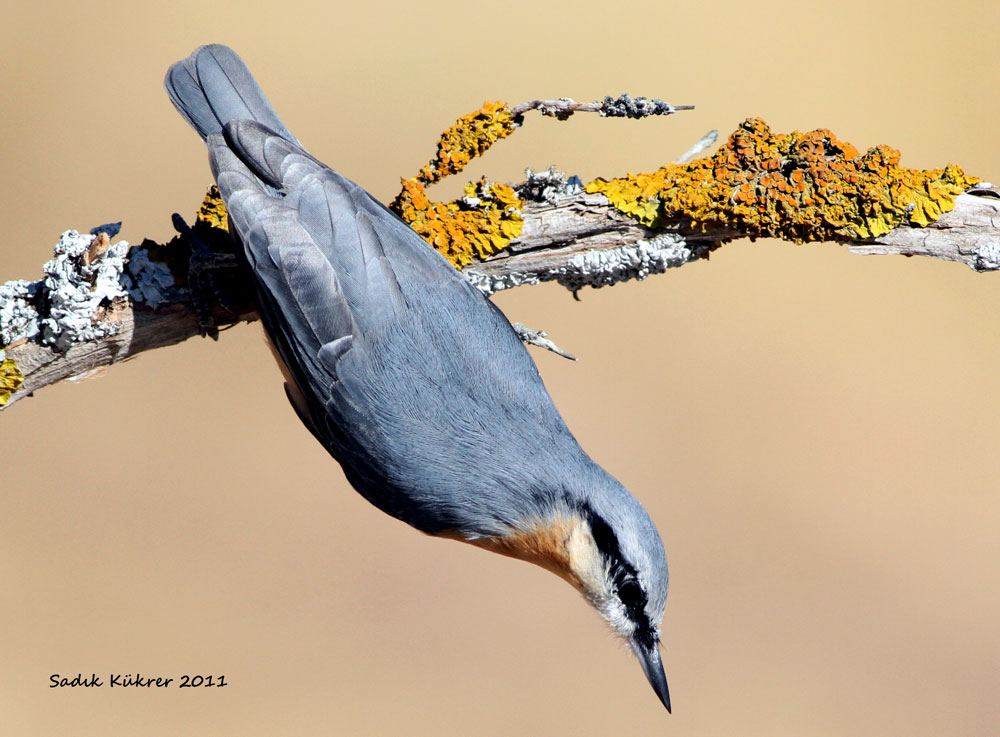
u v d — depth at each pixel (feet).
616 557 21.38
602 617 21.93
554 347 24.07
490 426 21.34
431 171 23.73
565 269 23.73
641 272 23.63
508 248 23.54
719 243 23.58
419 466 21.38
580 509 21.34
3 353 21.72
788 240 23.02
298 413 23.91
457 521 21.67
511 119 23.62
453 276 22.18
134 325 22.02
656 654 21.99
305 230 21.75
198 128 23.18
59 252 21.52
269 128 22.95
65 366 22.08
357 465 21.99
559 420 22.02
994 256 22.03
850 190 22.35
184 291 22.03
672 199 22.94
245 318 23.15
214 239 23.09
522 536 21.57
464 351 21.47
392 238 22.12
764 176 22.74
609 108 22.50
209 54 23.88
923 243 22.43
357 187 22.58
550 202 23.63
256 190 21.95
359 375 21.45
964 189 22.33
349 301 21.59
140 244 22.43
